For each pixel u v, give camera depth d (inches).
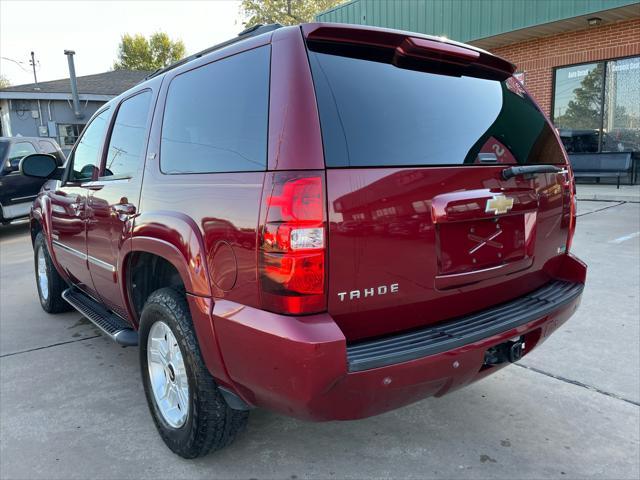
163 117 108.0
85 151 150.2
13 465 102.5
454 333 85.0
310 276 72.5
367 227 76.5
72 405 126.4
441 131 89.7
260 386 78.7
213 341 84.5
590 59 447.5
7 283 253.8
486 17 460.8
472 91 99.3
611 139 458.0
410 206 81.0
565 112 481.7
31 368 148.8
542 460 99.9
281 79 78.7
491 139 96.9
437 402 123.0
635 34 417.1
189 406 95.7
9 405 126.9
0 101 920.3
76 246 147.6
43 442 110.3
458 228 88.3
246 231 77.5
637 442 104.5
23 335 176.7
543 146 109.0
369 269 77.5
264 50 84.1
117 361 153.0
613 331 158.1
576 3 398.6
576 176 469.1
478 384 130.4
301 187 72.1
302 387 72.5
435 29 500.7
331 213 73.4
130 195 111.8
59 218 159.9
